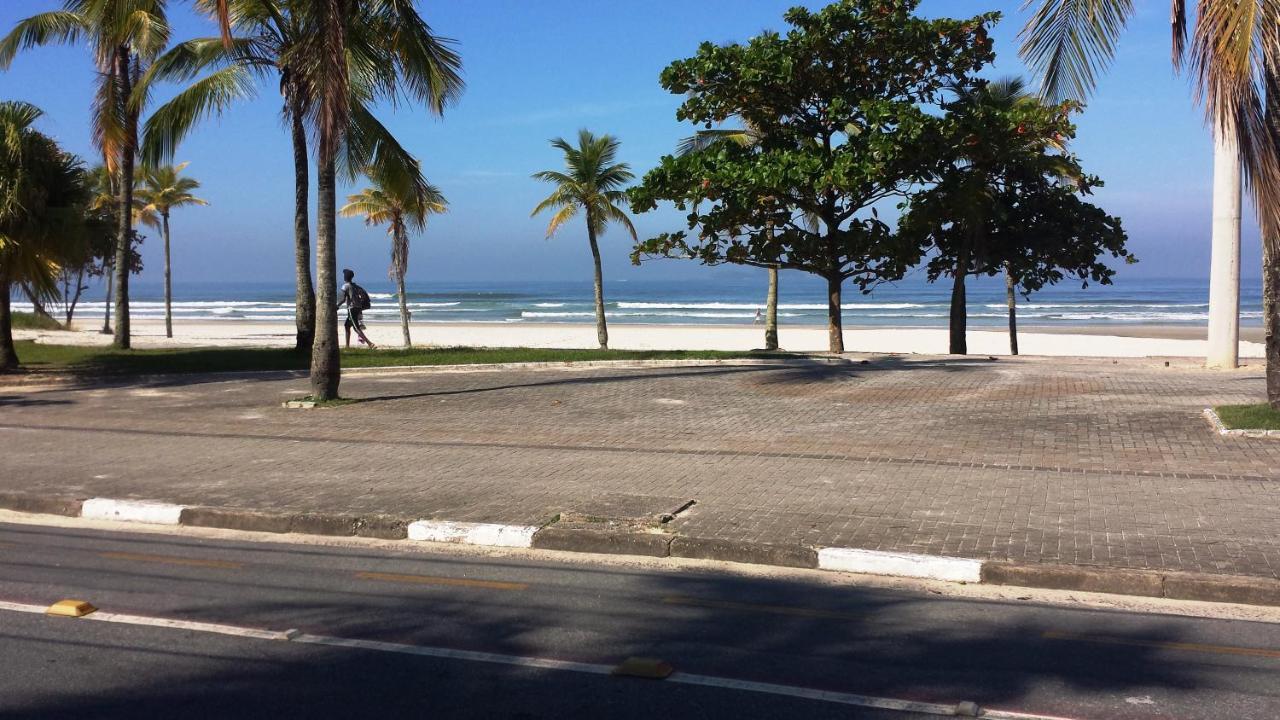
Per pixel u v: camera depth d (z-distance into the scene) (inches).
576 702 170.4
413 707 168.7
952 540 263.7
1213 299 665.0
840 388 577.3
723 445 412.5
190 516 310.2
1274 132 380.2
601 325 1309.1
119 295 1011.3
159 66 774.5
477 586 242.1
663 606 225.1
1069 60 427.8
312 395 557.9
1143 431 422.3
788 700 170.9
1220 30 332.5
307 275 886.4
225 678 182.4
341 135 530.0
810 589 237.5
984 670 184.2
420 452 409.1
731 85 869.8
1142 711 165.3
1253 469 346.6
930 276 1045.8
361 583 245.1
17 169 682.8
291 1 581.6
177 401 576.4
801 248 902.4
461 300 4741.6
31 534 297.6
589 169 1272.1
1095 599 227.6
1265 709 165.9
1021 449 391.5
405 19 570.3
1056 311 3230.8
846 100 868.6
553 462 383.2
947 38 855.7
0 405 570.6
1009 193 971.9
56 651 197.0
